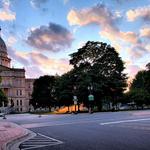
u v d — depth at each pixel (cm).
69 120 4322
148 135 1948
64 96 9462
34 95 15400
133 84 14038
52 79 14862
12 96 19475
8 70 19538
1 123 4334
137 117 4088
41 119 5312
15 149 1555
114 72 9112
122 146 1507
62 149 1497
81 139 1908
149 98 11781
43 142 1847
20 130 2791
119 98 9906
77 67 9212
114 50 9238
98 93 8794
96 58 9169
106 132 2269
